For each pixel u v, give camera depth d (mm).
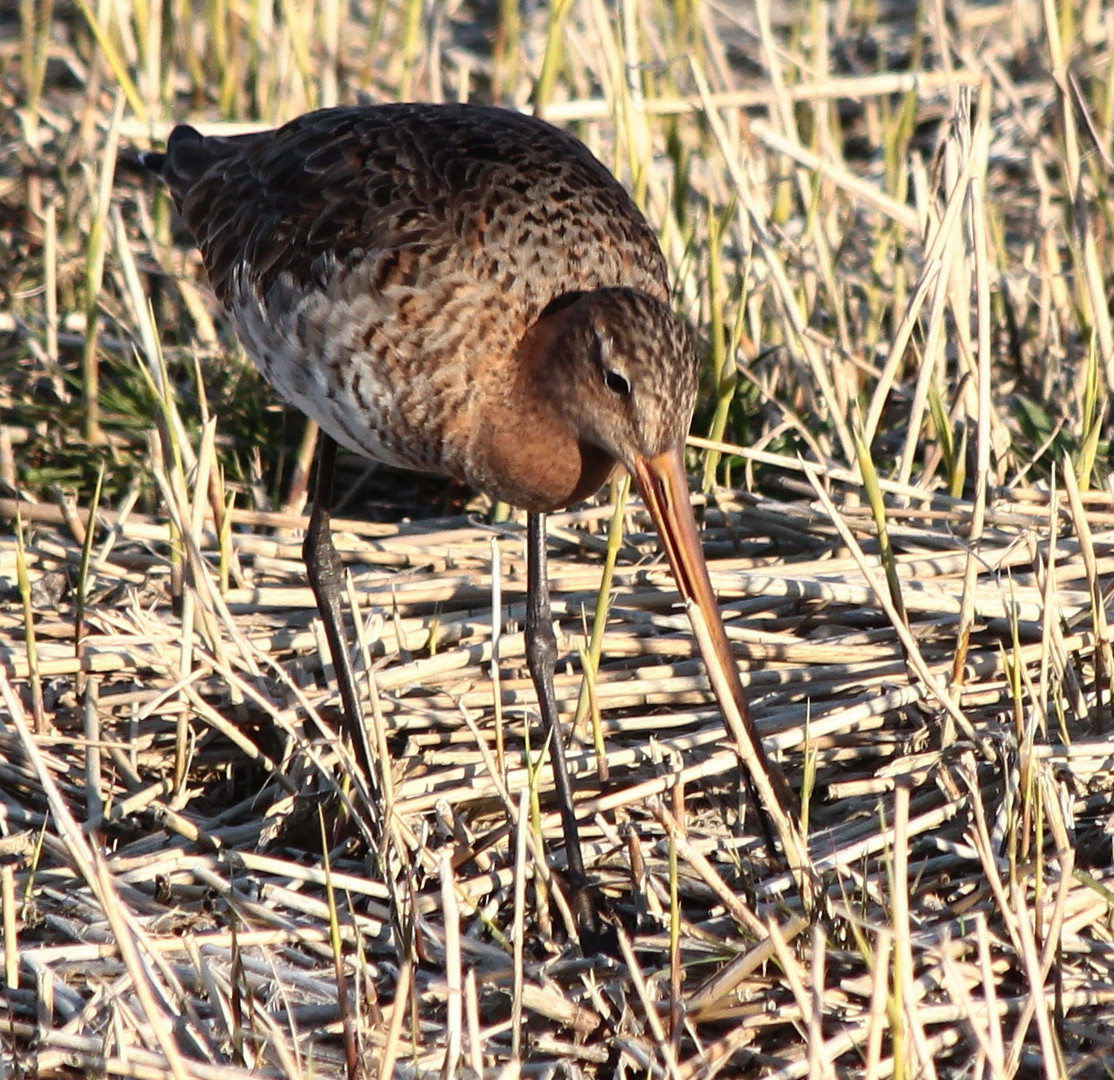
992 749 9617
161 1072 7934
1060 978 8203
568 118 13789
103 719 10516
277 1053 7941
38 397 13508
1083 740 9742
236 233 10930
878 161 16344
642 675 10625
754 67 18344
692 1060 8086
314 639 10930
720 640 9391
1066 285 14445
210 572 11156
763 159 15242
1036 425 12680
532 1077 8203
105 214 12977
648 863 9555
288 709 10281
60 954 8797
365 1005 8484
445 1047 8148
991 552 11070
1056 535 10766
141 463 12680
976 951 8633
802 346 11852
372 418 10289
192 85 17312
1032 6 17750
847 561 11328
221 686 10508
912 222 12531
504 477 10109
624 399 9484
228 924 9250
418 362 9977
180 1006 8523
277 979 8469
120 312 13883
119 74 14086
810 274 13922
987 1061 7688
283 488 13219
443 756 10234
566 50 16688
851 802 9953
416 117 10742
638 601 11172
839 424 11703
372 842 9047
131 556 11586
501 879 9422
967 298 11789
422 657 10938
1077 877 8383
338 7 16672
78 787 10234
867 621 11055
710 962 8844
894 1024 7316
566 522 11852
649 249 10461
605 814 10031
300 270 10281
